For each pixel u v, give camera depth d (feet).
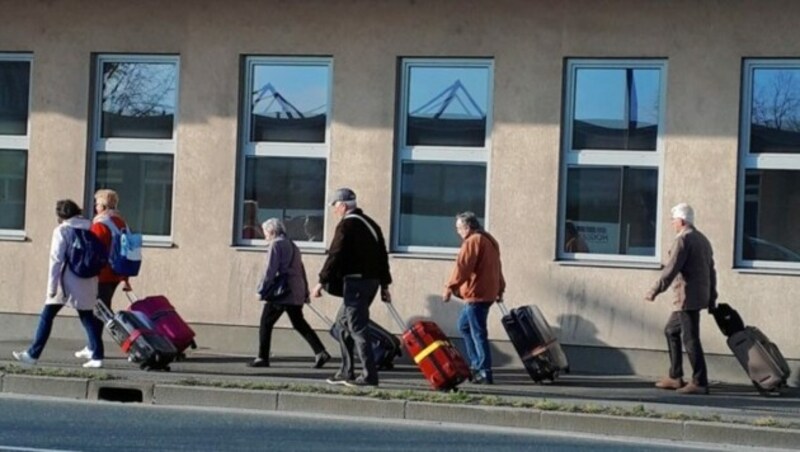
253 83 55.83
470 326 48.29
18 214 58.03
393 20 53.83
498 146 52.80
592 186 52.54
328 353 52.08
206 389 43.68
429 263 53.36
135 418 40.40
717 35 50.78
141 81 56.90
